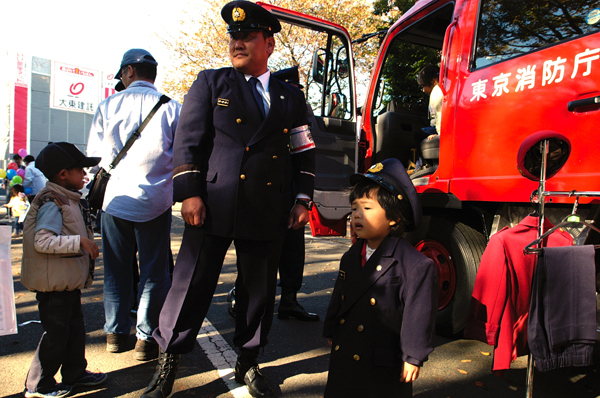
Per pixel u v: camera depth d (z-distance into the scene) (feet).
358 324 4.91
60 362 6.63
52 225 6.33
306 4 48.57
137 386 7.26
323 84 15.16
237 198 6.35
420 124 14.57
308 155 7.50
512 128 7.94
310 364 8.31
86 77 87.40
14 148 82.53
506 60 8.20
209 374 7.79
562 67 7.11
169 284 8.59
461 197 9.05
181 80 54.13
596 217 6.66
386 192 4.96
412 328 4.59
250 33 6.60
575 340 5.36
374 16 49.44
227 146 6.48
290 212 7.14
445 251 9.85
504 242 6.01
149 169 8.09
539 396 7.18
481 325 6.09
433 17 11.44
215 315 11.32
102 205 8.18
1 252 5.49
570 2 7.14
